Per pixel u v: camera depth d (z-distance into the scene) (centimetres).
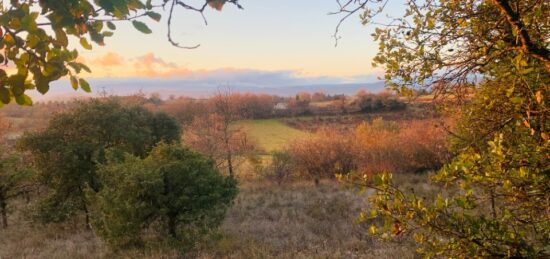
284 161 2927
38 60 126
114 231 1088
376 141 2920
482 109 336
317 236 1211
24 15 115
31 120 2873
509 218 297
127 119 1792
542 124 262
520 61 232
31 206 1662
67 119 1647
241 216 1596
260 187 2577
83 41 129
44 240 1385
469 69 305
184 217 1146
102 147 1623
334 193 2053
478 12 298
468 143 309
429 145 2627
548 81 268
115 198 1103
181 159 1202
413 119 2961
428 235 280
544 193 262
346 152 3103
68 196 1628
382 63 334
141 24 127
